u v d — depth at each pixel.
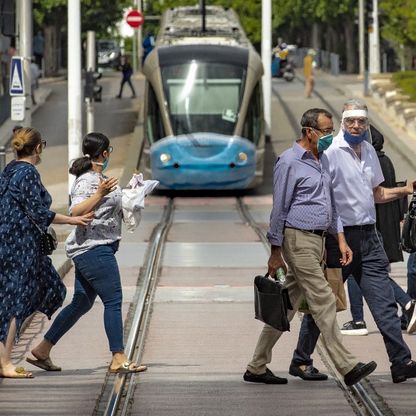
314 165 25.94
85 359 29.66
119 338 27.67
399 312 35.34
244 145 77.31
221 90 78.75
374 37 151.38
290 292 26.64
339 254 26.58
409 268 32.81
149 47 133.75
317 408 24.42
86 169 27.53
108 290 27.38
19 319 26.67
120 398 25.47
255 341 31.94
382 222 31.38
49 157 91.81
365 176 26.88
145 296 39.44
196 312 36.56
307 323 27.11
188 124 78.00
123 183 80.00
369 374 27.33
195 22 101.69
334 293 26.88
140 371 27.94
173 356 30.02
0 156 52.03
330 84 157.50
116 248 27.61
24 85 59.03
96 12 177.12
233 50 80.62
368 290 26.88
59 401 24.98
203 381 27.09
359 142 26.84
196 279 43.66
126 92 148.12
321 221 25.86
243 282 43.06
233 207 72.31
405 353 26.73
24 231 26.39
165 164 76.88
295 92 145.62
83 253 27.20
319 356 29.95
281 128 113.12
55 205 65.50
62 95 142.88
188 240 56.12
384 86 127.88
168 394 25.73
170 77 78.94
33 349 28.22
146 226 62.09
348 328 32.91
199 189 78.75
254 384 26.78
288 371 28.14
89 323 34.53
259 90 79.88
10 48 110.25
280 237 25.92
